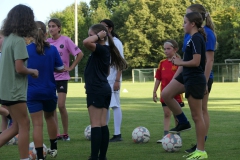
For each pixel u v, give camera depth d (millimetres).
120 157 11094
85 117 22156
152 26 103125
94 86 9922
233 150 11914
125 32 105188
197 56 10117
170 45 13477
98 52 9945
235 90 49375
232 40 98250
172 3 102562
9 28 9117
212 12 107375
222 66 85375
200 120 10570
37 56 10266
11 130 9758
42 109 10367
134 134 13539
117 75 13945
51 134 11086
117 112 14188
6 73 9070
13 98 9047
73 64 14719
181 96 13625
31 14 9297
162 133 15828
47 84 10352
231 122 19109
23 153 9438
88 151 12195
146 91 49781
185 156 11023
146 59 104625
